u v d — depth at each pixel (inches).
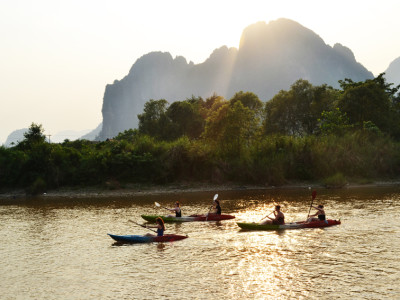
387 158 1859.0
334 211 956.6
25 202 1423.5
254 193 1467.8
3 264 572.4
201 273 491.2
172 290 430.9
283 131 2760.8
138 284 457.7
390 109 2522.1
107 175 1759.4
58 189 1718.8
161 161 1791.3
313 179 1758.1
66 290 446.6
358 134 1984.5
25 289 455.2
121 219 965.2
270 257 557.9
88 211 1124.5
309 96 2736.2
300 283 440.1
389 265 499.5
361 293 403.5
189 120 3432.6
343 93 2529.5
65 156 1787.6
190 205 1194.0
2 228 881.5
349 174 1782.7
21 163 1756.9
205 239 703.7
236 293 414.3
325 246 613.9
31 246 689.6
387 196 1237.1
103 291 438.0
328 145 1844.2
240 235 730.8
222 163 1797.5
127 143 1895.9
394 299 385.4
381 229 732.0
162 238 699.4
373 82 2461.9
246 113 2012.8
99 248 658.2
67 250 650.2
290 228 777.6
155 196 1492.4
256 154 1817.2
